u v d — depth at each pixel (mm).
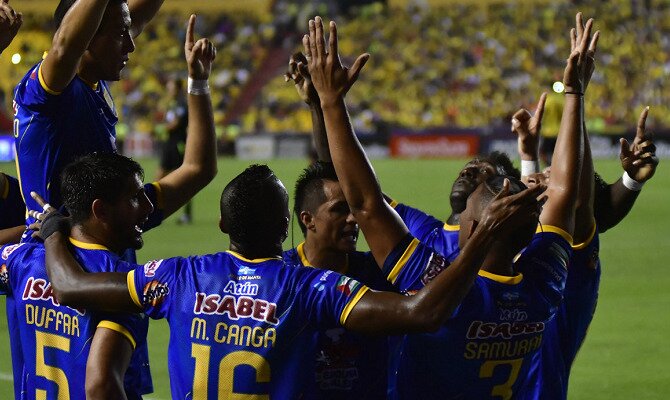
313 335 11344
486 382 11758
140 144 127125
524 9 141125
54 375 12477
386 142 118500
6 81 115625
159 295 11438
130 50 14430
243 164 104062
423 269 11656
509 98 128000
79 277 11758
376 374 12523
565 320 13914
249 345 11148
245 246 11469
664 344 26766
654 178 83125
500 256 11469
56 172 14062
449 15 143375
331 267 13258
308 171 13234
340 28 144125
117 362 11602
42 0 147875
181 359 11391
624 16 134375
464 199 16391
